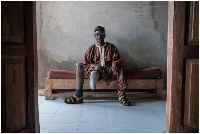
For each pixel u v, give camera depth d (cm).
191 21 168
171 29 178
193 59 173
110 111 321
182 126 182
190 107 176
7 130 156
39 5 437
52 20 441
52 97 423
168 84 188
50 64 450
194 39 168
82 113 308
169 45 184
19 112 166
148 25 443
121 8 440
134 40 446
